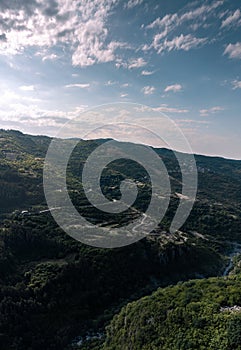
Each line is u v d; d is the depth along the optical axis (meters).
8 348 56.34
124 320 52.56
